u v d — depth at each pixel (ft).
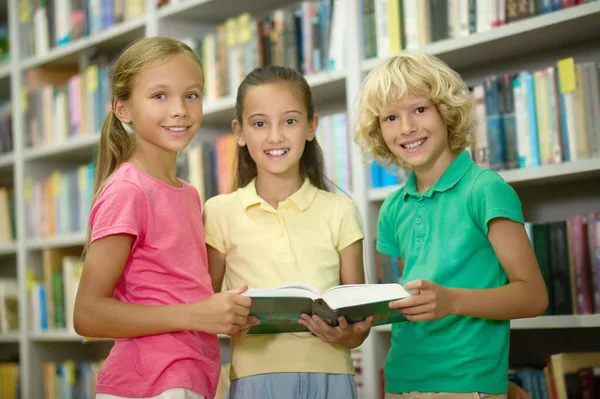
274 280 4.69
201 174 7.87
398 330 4.78
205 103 8.00
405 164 5.29
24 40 10.36
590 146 5.61
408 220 4.87
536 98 5.84
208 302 4.02
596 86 5.60
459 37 6.25
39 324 9.62
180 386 4.12
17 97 10.25
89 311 4.09
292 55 7.27
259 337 4.65
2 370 10.27
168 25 8.55
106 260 4.13
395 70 4.73
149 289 4.27
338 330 4.31
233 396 4.69
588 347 6.38
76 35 9.57
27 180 10.12
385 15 6.61
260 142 4.84
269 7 8.48
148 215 4.27
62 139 9.70
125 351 4.25
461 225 4.54
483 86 6.05
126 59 4.55
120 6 9.00
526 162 5.88
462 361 4.42
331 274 4.80
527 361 6.71
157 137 4.45
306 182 5.01
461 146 4.90
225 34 7.85
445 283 4.53
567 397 5.46
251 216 4.88
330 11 7.00
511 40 6.16
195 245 4.51
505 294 4.27
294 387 4.54
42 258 10.09
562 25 5.80
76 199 9.31
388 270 6.49
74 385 9.20
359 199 6.64
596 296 5.53
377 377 6.48
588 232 5.60
